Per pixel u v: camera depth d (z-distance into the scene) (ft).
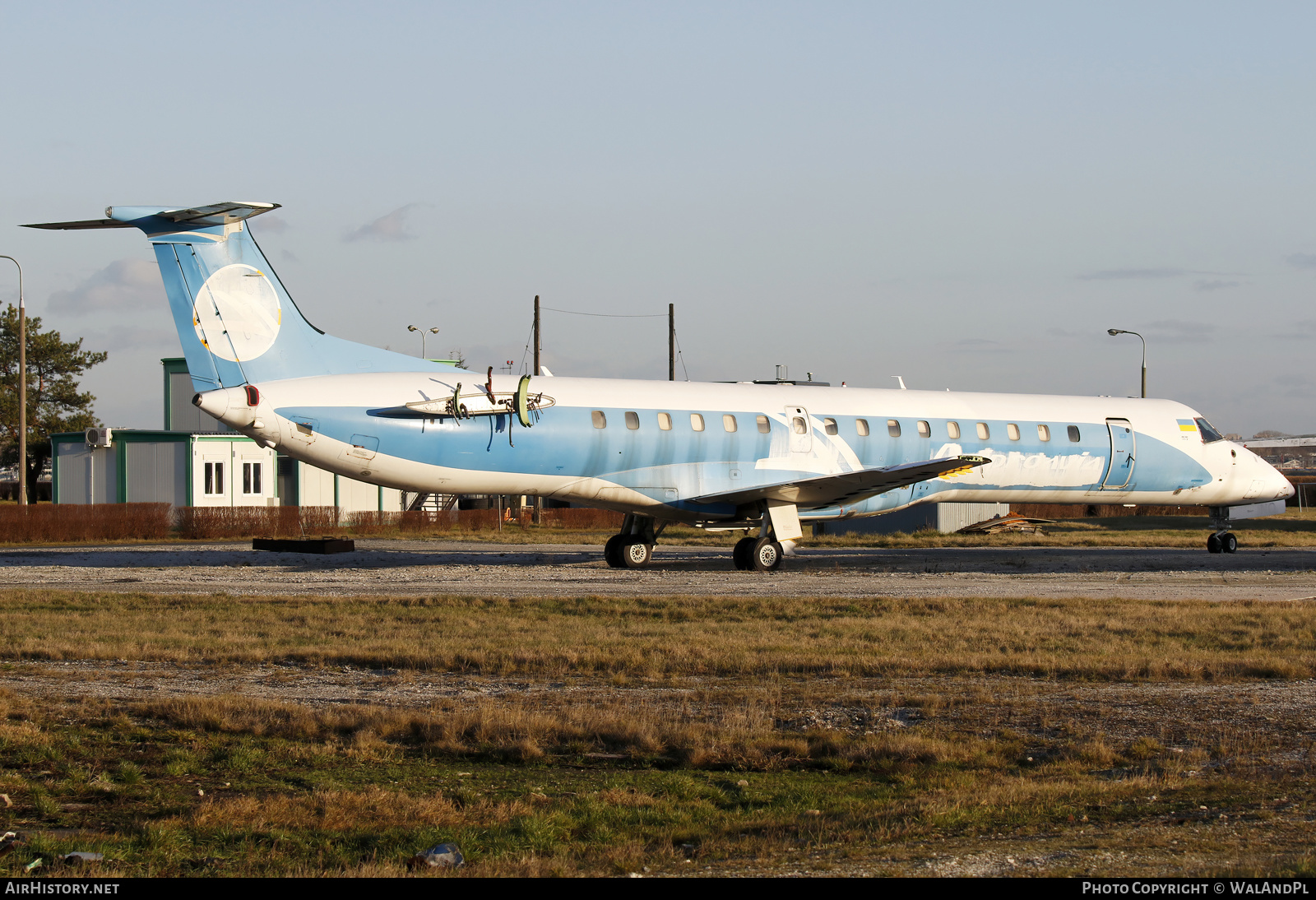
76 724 54.65
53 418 439.22
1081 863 33.71
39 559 165.78
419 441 132.26
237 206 122.93
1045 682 66.28
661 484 143.95
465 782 45.39
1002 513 251.19
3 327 437.58
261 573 138.72
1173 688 64.44
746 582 129.59
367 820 39.52
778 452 149.69
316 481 287.69
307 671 70.33
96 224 122.62
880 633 83.46
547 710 58.18
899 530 247.09
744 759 48.44
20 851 35.96
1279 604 103.50
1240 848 35.12
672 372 300.81
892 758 48.62
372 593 114.52
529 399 136.56
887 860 34.45
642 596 108.88
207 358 127.44
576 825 39.17
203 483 266.77
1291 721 55.47
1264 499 184.14
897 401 160.86
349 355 135.23
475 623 89.81
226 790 44.19
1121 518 317.22
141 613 96.22
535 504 286.46
